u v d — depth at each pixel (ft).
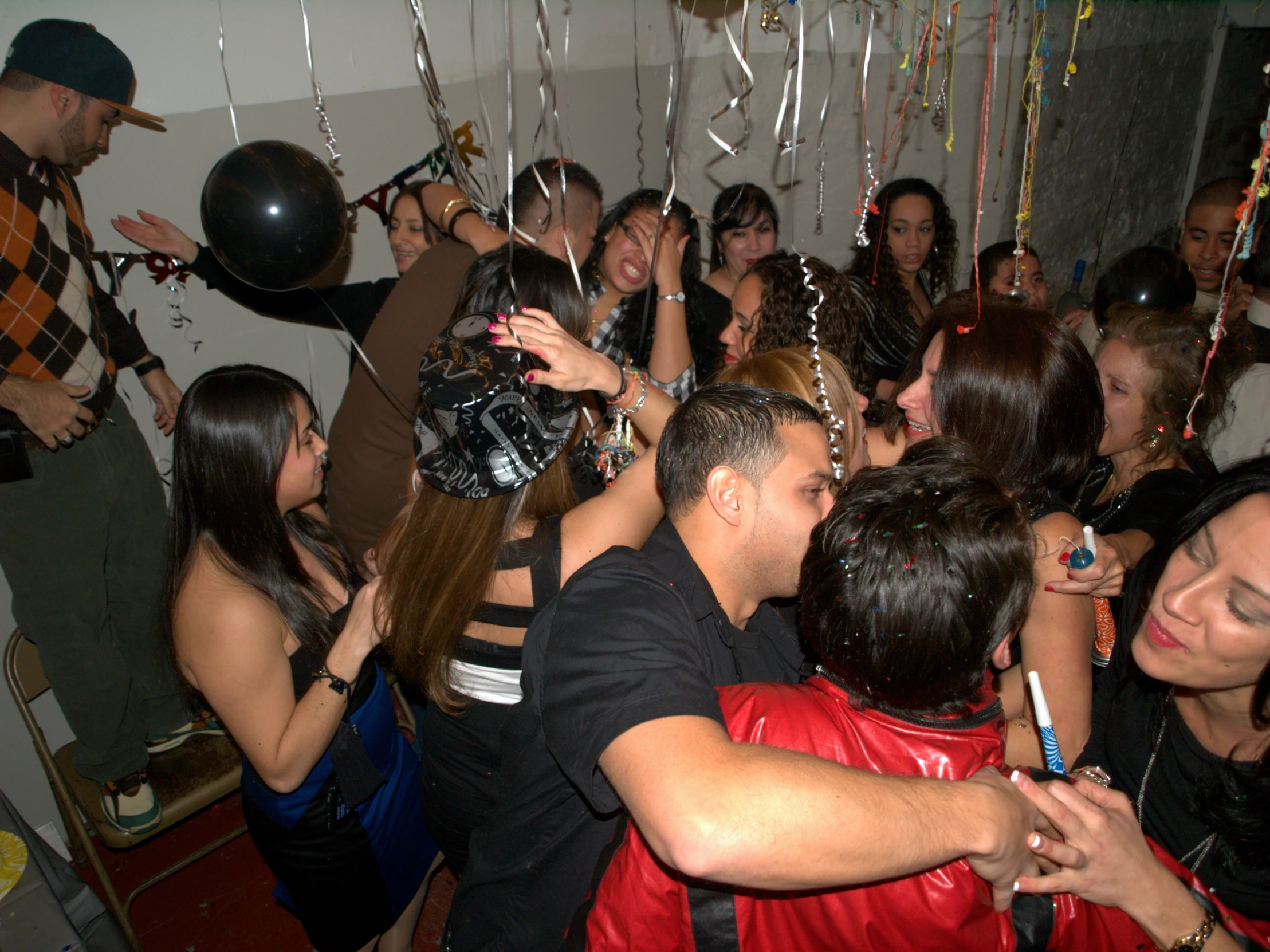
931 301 9.60
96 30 5.73
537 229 6.51
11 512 5.50
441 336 3.73
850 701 2.54
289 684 4.10
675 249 6.52
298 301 7.34
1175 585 2.83
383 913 4.92
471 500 3.53
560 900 3.21
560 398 3.86
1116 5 12.05
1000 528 2.39
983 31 10.74
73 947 3.57
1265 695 2.66
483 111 7.86
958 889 2.31
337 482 6.54
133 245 6.46
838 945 2.39
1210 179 15.72
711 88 10.43
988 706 2.56
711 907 2.44
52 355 5.56
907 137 11.09
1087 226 13.66
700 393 3.24
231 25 6.64
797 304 5.66
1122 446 4.98
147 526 6.28
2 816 4.14
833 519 2.58
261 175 4.78
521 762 3.19
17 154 5.24
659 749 2.23
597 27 9.43
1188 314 4.93
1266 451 5.51
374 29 7.52
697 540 3.12
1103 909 2.51
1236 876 2.98
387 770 4.75
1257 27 14.52
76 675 5.54
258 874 6.87
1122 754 3.42
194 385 4.03
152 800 5.74
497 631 3.71
